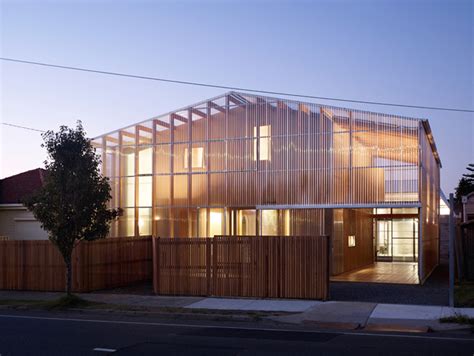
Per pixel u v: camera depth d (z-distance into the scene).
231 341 11.19
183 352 10.05
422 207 21.09
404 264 31.30
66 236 17.14
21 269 21.41
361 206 21.27
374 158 21.30
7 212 30.16
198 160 24.31
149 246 23.62
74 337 11.65
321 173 22.08
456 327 12.62
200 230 23.98
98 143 25.98
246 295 17.59
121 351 10.16
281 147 22.89
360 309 15.04
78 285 20.08
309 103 22.53
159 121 25.17
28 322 13.98
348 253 26.25
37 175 31.55
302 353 9.92
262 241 17.53
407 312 14.55
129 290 20.42
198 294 18.25
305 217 22.42
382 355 9.73
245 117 23.67
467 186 56.09
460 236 21.42
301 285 17.00
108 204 25.53
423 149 21.77
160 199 24.78
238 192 23.45
